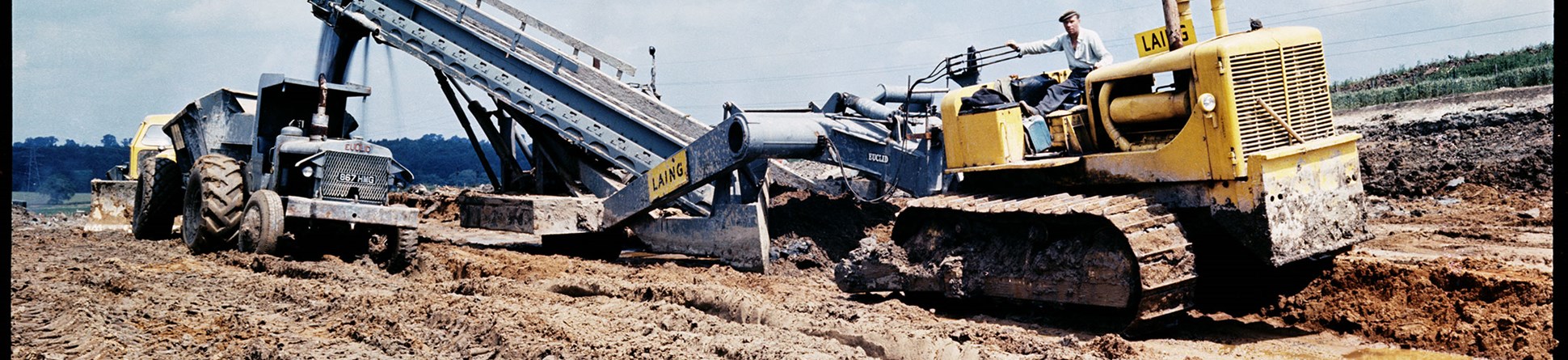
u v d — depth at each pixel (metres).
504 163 14.98
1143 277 6.99
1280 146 7.34
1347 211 7.64
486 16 13.44
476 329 7.11
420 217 17.77
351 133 13.14
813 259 11.38
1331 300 8.22
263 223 11.08
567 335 6.84
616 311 8.04
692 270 10.58
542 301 8.64
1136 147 8.05
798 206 13.34
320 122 11.78
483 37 13.43
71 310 7.71
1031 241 8.00
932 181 11.46
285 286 9.20
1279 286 8.61
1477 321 7.36
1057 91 9.18
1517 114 19.52
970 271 8.35
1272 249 7.06
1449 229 13.38
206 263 11.23
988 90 8.74
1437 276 8.20
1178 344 7.38
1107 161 7.98
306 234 11.95
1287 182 7.22
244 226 11.42
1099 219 7.50
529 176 14.81
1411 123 22.05
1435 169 18.08
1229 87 7.12
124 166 20.64
